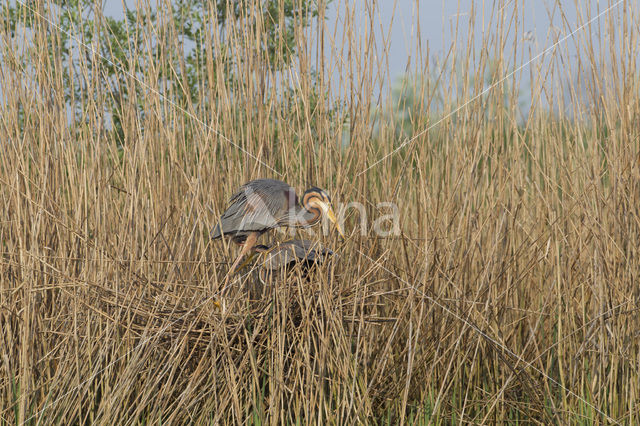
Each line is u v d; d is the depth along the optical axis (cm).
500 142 1251
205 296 1073
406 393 1024
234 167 1212
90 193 1183
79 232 1145
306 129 1177
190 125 1236
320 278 1016
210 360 1079
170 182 1198
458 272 1192
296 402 1027
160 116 1184
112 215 1197
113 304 1066
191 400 1077
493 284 1202
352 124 1177
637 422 1065
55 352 1136
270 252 1062
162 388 1027
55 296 1170
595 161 1160
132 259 1095
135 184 1146
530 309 1272
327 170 1163
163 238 1163
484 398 1174
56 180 1175
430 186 1278
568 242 1228
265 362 1071
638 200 1137
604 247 1152
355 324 1148
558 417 1073
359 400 1051
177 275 1151
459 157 1234
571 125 1246
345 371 1024
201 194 1185
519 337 1262
